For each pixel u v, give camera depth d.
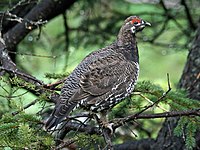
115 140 13.45
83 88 9.10
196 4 15.74
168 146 10.93
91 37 15.44
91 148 9.84
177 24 15.24
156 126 14.18
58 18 18.11
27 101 13.16
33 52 15.34
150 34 15.92
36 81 9.27
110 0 16.45
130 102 10.12
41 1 12.82
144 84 9.63
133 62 9.83
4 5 13.77
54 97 9.24
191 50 11.20
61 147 8.14
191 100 9.15
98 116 10.22
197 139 10.52
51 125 8.49
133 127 13.77
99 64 9.41
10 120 8.34
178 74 18.36
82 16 15.73
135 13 15.47
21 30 12.79
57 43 15.94
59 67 15.34
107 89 9.31
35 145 7.91
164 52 16.34
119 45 10.02
